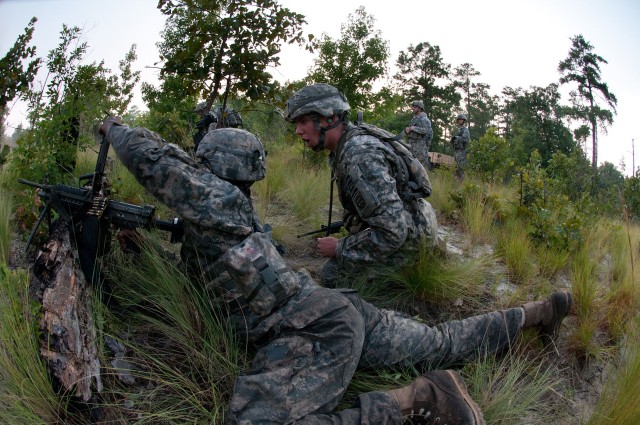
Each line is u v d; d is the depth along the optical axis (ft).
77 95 12.34
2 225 10.42
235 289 8.60
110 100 13.19
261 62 14.65
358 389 8.78
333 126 10.97
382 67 33.01
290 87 15.57
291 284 7.98
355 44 32.55
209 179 8.31
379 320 8.96
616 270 14.94
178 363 8.80
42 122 11.64
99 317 8.49
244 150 8.75
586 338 10.53
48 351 7.36
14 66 12.05
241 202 8.47
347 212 12.28
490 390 8.59
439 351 9.09
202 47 14.58
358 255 11.05
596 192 35.99
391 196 10.48
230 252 7.80
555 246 15.53
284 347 7.63
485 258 13.94
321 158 27.45
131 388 8.17
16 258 10.42
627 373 8.73
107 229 9.53
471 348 9.29
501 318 9.55
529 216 17.83
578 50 130.93
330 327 7.73
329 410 7.38
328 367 7.46
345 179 10.89
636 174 28.12
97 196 8.96
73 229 8.83
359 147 10.68
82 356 7.47
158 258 9.75
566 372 10.14
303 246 14.74
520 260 14.24
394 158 11.15
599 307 12.31
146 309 9.57
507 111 157.99
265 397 7.16
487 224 16.92
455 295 12.02
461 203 19.35
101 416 7.48
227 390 8.23
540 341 10.27
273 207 17.93
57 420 7.25
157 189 8.13
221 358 8.68
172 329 9.07
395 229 10.47
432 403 7.60
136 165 8.12
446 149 130.52
